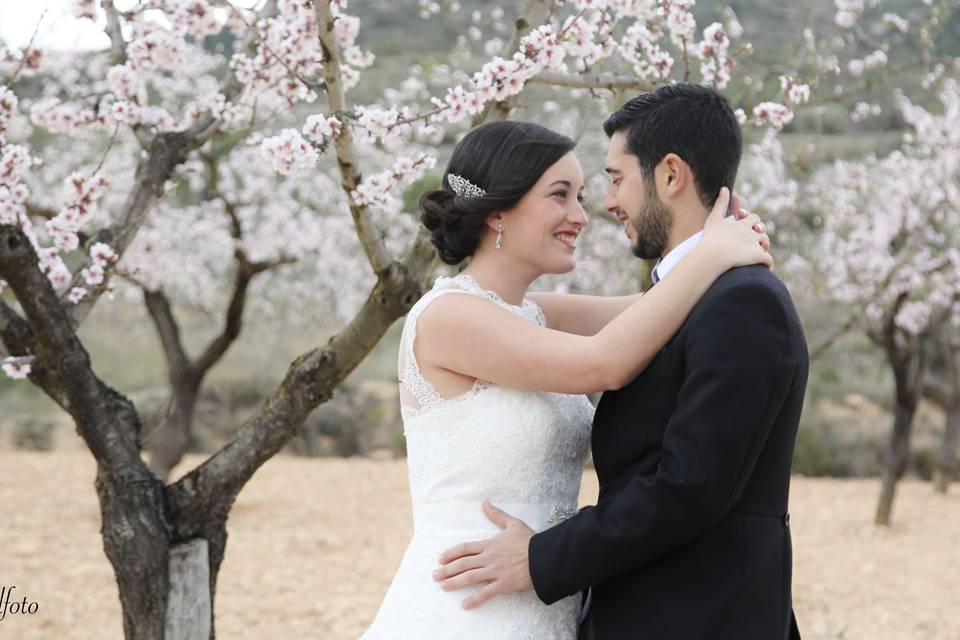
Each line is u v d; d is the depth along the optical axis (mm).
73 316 3361
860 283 8516
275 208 8594
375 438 13789
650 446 2125
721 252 2111
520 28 3188
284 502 9938
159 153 3648
